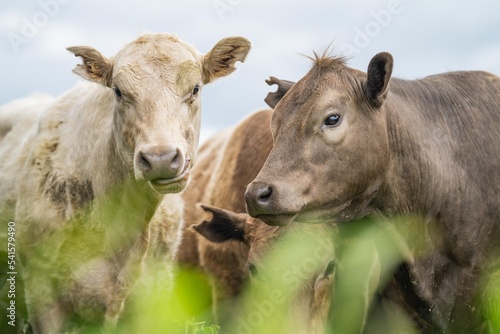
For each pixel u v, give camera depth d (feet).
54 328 40.68
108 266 40.65
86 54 38.55
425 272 39.50
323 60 37.68
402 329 40.40
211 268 48.03
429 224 39.29
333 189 36.29
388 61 36.35
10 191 42.55
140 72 37.14
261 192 35.09
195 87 37.86
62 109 42.75
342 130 36.29
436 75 42.39
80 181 40.63
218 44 39.47
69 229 40.45
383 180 37.86
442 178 39.09
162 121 36.27
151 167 34.96
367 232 39.11
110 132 39.45
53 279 40.65
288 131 36.40
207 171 54.24
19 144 44.37
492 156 40.27
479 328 40.32
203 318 47.42
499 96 41.91
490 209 39.96
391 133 38.04
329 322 42.32
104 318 40.75
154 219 42.14
